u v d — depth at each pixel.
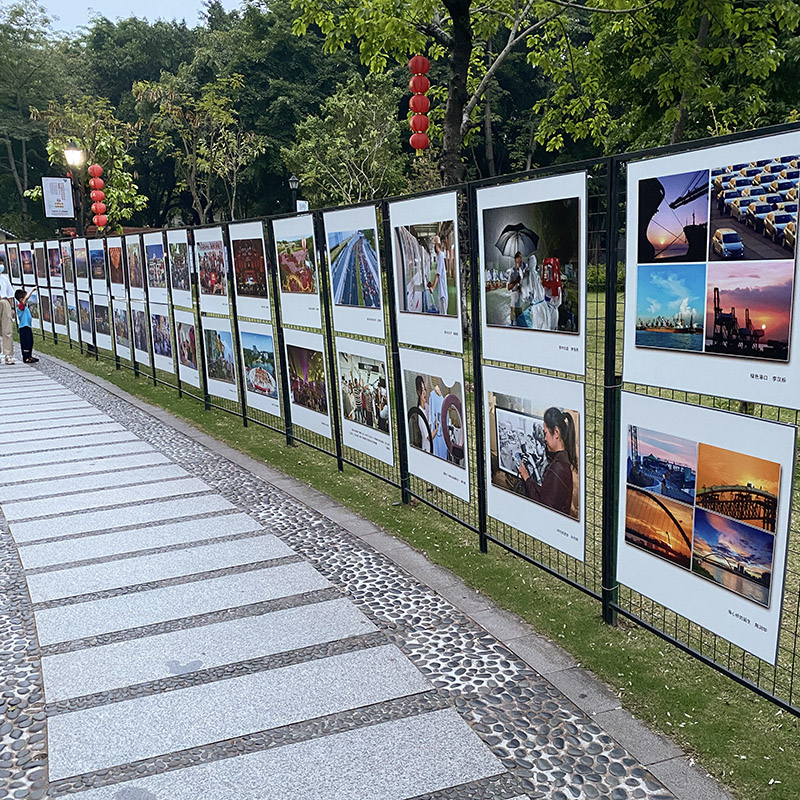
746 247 2.88
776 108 17.58
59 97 43.75
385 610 4.43
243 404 9.07
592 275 4.20
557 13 10.80
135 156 43.56
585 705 3.41
